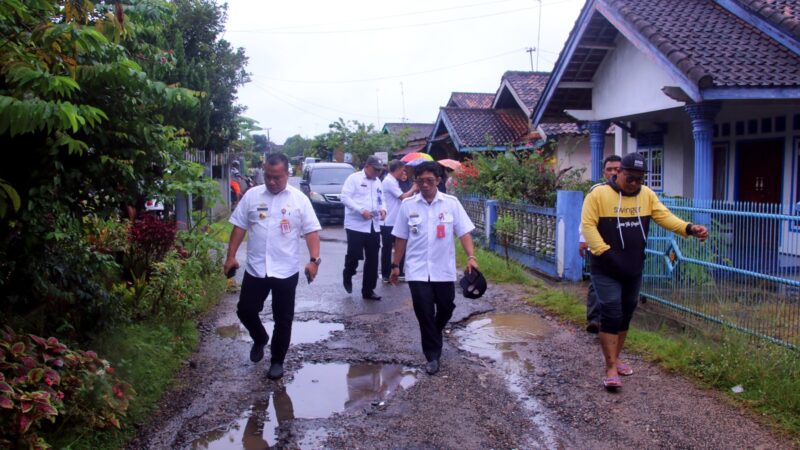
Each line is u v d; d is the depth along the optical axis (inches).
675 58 316.2
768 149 404.8
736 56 325.7
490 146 649.0
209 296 308.0
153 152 194.4
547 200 435.2
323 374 216.4
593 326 256.4
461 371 218.1
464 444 164.6
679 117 452.4
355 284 365.1
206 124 504.1
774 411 174.1
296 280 212.7
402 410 185.8
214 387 203.6
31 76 132.5
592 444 163.9
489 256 416.8
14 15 148.9
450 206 220.5
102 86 170.4
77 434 152.9
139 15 189.6
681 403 185.9
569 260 347.3
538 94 748.6
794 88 301.6
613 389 196.1
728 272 239.6
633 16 359.3
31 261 178.5
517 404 189.8
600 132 461.4
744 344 202.1
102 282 233.1
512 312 296.0
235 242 213.5
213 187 291.3
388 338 256.1
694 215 265.6
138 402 181.0
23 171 164.2
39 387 140.1
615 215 195.5
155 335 226.2
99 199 193.0
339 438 168.1
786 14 337.7
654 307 282.8
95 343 198.8
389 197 360.2
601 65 446.9
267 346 246.5
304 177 804.0
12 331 153.1
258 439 168.2
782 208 224.8
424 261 216.4
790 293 210.4
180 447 163.5
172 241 273.7
